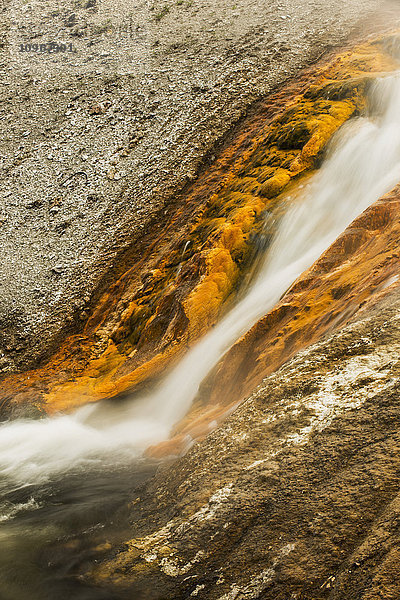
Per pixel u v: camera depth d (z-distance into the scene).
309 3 29.91
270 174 15.52
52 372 14.49
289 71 24.47
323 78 21.41
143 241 18.44
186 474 5.29
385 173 12.66
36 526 5.84
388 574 3.17
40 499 6.80
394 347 5.26
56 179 21.69
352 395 4.88
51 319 16.64
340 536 3.61
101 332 15.33
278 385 5.61
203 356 10.46
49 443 9.53
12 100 26.97
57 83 27.55
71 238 19.19
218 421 6.81
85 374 13.62
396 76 15.99
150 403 10.66
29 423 11.09
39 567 4.85
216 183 18.75
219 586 3.75
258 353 7.86
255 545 3.90
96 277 17.67
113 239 18.83
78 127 24.09
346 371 5.24
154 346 12.83
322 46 25.66
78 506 6.21
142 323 14.07
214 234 14.18
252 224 13.92
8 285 17.92
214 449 5.32
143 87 25.59
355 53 21.27
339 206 12.89
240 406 5.96
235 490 4.48
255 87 23.89
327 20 27.69
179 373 10.73
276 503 4.14
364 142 14.00
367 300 6.38
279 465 4.49
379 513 3.63
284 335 7.54
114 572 4.29
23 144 23.92
